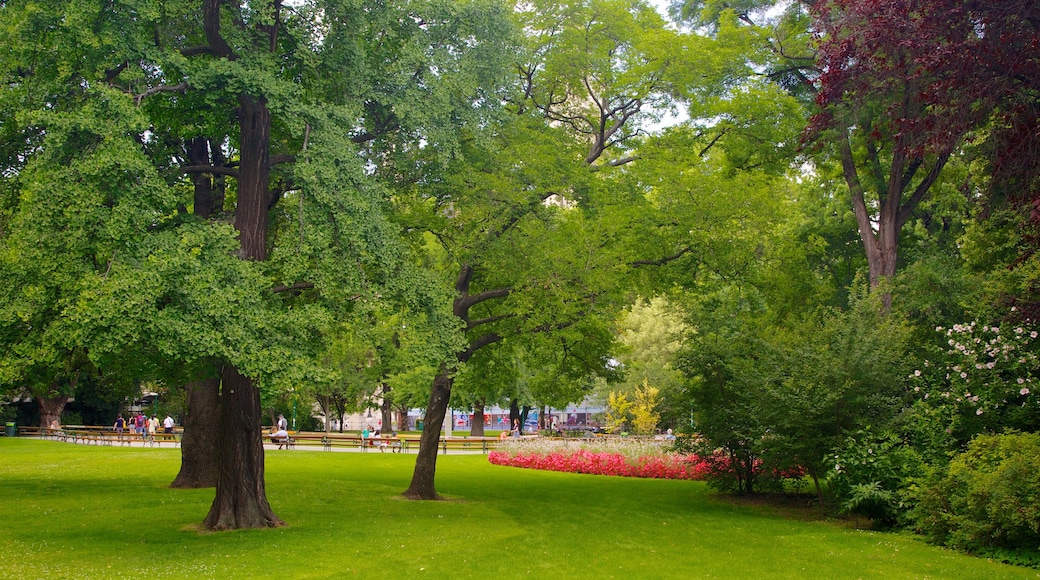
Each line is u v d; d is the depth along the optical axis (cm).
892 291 2194
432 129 1415
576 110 2047
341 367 4456
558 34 1873
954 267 2252
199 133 1534
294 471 2550
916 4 1093
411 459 3206
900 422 1591
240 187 1364
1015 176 1167
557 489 2172
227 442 1377
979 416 1533
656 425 4309
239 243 1213
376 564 1096
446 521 1512
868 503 1538
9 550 1143
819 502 1770
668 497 2005
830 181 3528
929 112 1155
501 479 2459
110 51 1156
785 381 1683
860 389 1625
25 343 1067
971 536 1238
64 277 1041
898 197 2512
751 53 2092
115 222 1056
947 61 1069
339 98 1416
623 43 1933
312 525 1412
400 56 1427
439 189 1664
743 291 2114
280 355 1145
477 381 2230
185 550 1161
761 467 1888
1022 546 1205
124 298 1018
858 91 1230
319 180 1253
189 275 1088
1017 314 1420
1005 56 1058
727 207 1708
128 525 1382
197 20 1493
